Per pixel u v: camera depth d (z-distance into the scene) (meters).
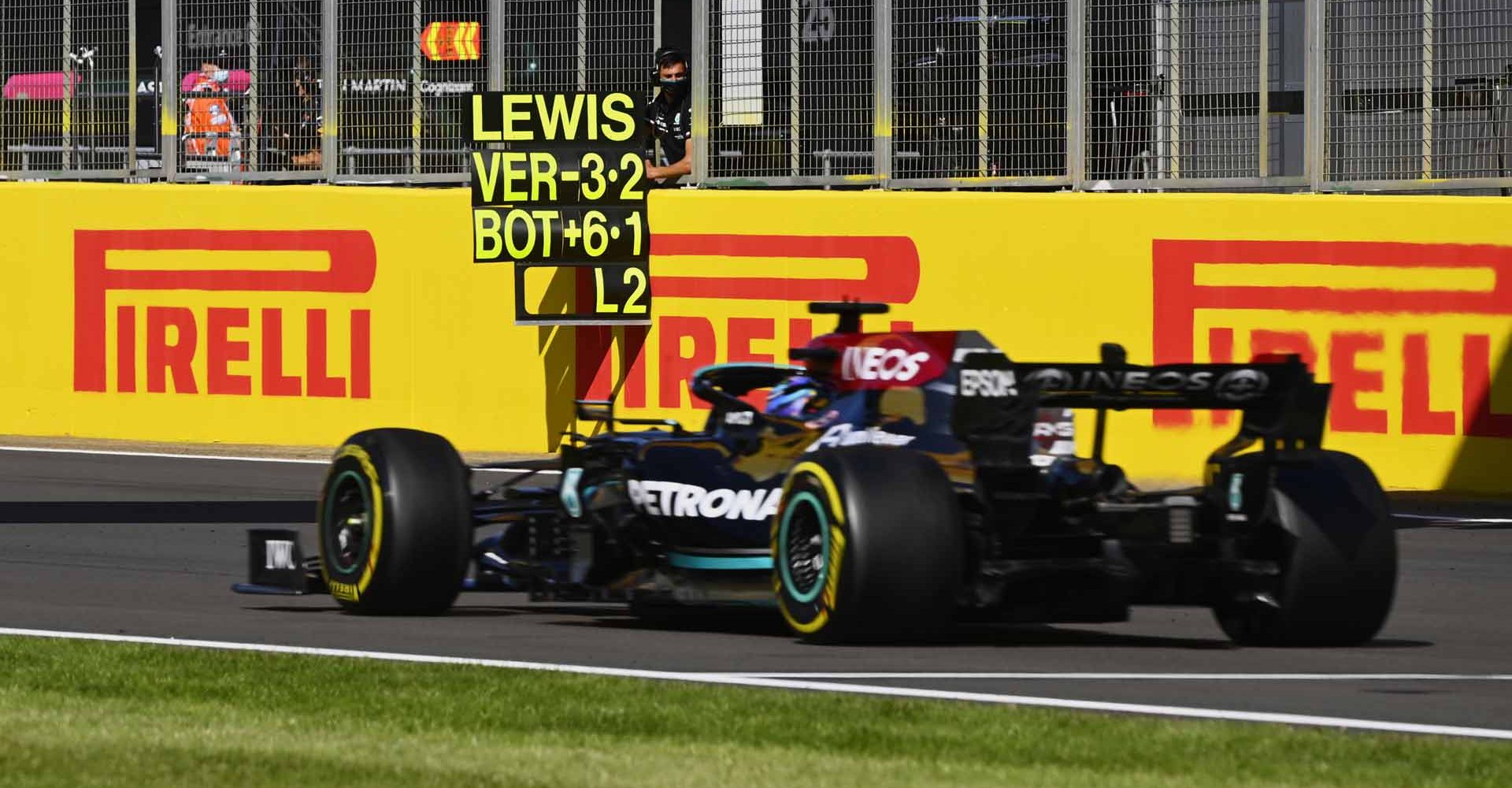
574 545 30.25
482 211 57.62
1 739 19.58
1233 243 52.47
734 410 29.73
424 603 29.73
